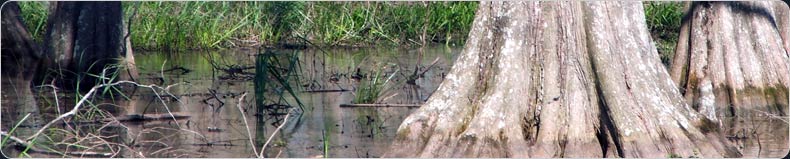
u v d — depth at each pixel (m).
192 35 18.39
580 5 8.20
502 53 8.12
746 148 8.95
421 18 19.47
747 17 11.46
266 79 10.84
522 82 8.07
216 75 14.41
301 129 9.69
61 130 8.62
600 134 8.03
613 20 8.23
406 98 11.75
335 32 18.88
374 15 19.27
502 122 7.95
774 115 10.68
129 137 8.95
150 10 18.39
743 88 11.19
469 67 8.22
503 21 8.16
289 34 18.95
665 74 8.34
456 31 19.86
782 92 11.30
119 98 11.80
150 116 10.18
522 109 8.05
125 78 12.68
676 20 18.62
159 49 18.20
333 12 19.06
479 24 8.30
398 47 18.91
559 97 8.03
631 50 8.23
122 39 12.85
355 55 17.28
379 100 11.53
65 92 12.26
